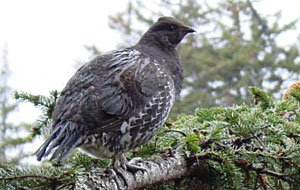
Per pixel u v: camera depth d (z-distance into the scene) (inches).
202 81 689.6
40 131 195.5
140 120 183.2
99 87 177.5
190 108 586.9
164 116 192.9
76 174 164.7
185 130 194.9
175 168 174.2
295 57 688.4
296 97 218.4
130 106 180.2
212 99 621.0
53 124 175.5
